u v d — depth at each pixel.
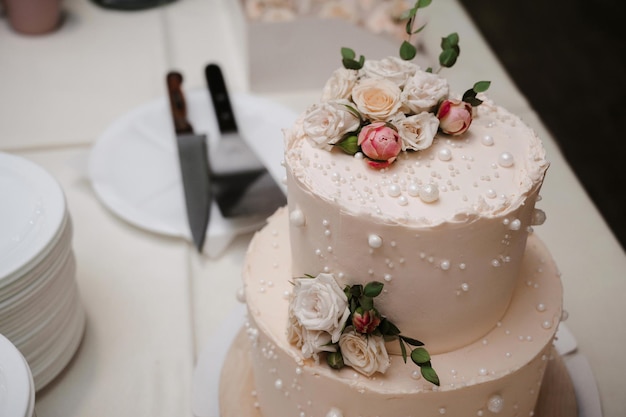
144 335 0.86
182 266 0.93
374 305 0.66
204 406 0.79
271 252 0.78
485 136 0.69
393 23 1.16
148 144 1.07
